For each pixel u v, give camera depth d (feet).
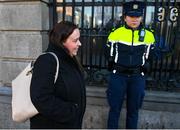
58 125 5.91
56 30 5.76
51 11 11.74
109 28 11.13
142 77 9.09
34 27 10.91
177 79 10.97
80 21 11.49
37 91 5.35
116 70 8.98
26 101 5.80
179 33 10.66
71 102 5.86
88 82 11.64
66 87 5.69
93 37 11.32
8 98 11.69
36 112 5.73
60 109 5.53
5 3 11.02
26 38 11.08
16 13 10.96
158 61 10.96
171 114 10.61
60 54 5.72
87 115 11.33
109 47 8.93
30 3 10.78
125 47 8.68
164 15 10.61
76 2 11.38
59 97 5.72
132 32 8.63
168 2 10.45
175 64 10.94
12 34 11.21
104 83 11.48
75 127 6.06
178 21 10.52
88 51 11.48
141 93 9.12
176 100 10.42
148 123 10.85
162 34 10.76
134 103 9.20
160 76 11.03
